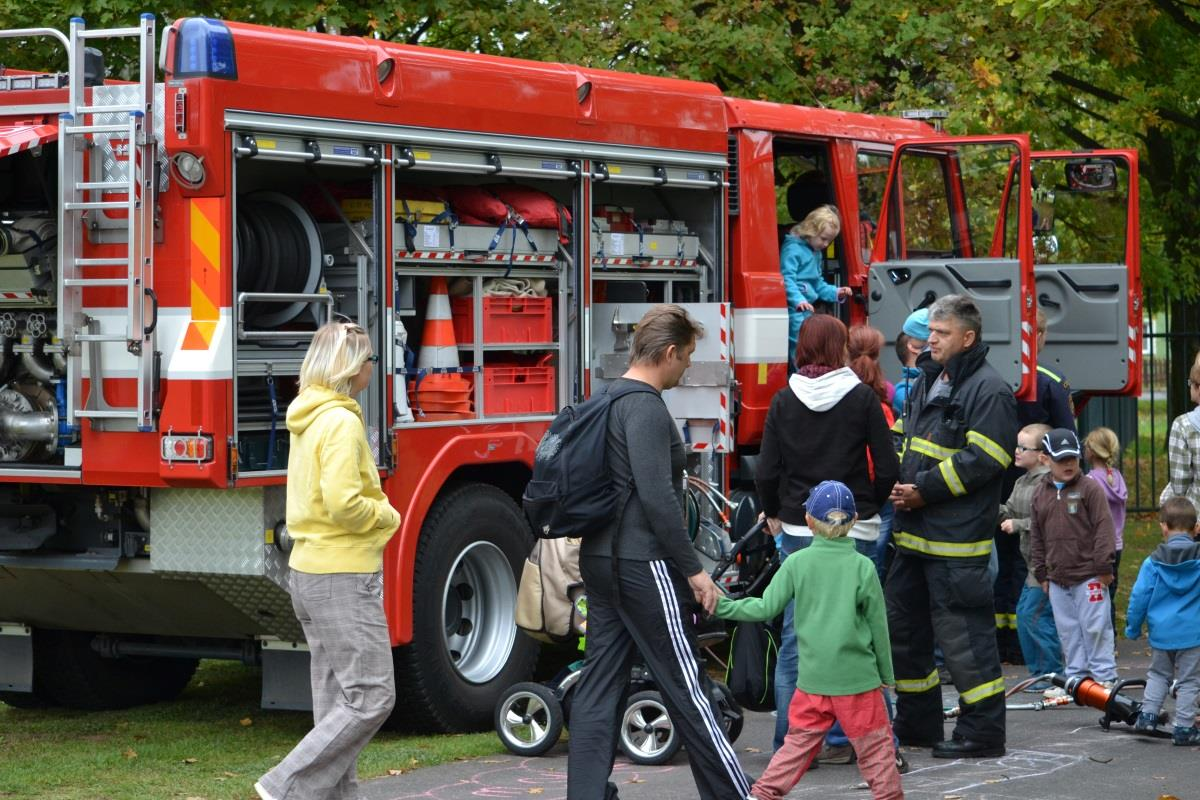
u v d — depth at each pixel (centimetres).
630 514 755
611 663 761
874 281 1387
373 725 771
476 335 1076
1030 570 1147
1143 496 2564
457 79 1039
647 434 751
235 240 911
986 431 917
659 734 954
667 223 1239
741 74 1916
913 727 970
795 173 1427
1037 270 1581
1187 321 2444
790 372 1327
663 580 750
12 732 1104
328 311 978
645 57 1906
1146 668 1285
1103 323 1556
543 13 1792
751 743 1020
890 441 901
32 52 1653
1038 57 1939
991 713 945
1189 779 895
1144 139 2478
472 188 1088
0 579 1029
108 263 926
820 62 1975
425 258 1036
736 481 1305
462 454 1048
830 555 777
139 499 970
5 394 977
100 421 940
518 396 1111
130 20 1648
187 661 1224
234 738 1074
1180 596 992
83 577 995
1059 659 1188
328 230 1014
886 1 1920
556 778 914
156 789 904
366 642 770
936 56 1947
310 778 762
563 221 1131
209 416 899
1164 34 2355
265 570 933
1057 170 1553
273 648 1019
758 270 1290
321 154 955
